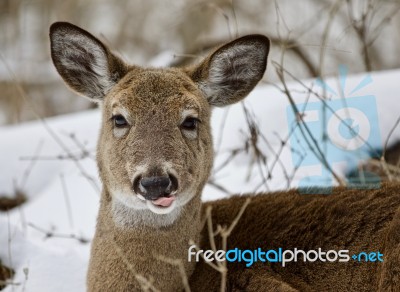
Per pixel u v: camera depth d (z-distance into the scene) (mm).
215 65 10250
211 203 10703
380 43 19203
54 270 11180
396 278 9227
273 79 19359
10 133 15812
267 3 21062
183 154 9305
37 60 22531
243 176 13273
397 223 9320
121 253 9398
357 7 19656
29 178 14664
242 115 14508
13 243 11648
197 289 9852
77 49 10242
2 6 23844
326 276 9797
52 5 23531
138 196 9094
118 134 9500
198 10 20594
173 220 9562
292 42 17453
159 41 22062
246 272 9797
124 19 23031
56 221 13312
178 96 9570
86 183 14172
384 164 11578
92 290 9734
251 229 10172
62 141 15141
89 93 10344
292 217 10133
